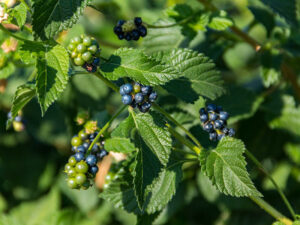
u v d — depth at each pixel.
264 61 0.63
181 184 0.67
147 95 0.44
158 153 0.45
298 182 0.70
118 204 0.52
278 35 0.65
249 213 0.70
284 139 0.67
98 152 0.49
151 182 0.45
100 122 0.57
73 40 0.44
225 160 0.47
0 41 0.55
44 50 0.44
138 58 0.44
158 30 0.59
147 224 0.53
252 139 0.67
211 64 0.51
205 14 0.57
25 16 0.46
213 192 0.66
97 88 0.64
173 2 0.68
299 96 0.67
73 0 0.44
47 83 0.43
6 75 0.56
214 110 0.49
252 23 0.69
